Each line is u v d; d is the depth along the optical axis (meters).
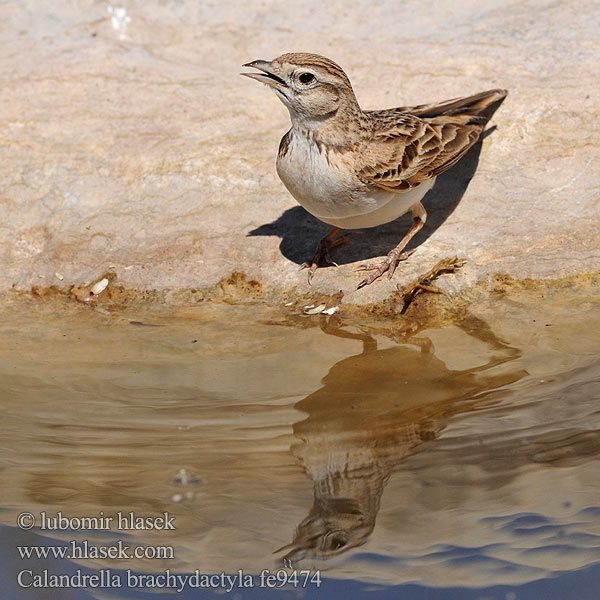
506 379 10.30
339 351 11.23
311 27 17.14
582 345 10.81
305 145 11.76
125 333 11.98
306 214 13.61
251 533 8.38
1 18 17.80
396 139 12.04
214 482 9.01
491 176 13.75
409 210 13.45
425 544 8.12
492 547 8.01
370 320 11.85
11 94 15.97
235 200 13.89
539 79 15.07
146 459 9.34
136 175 14.38
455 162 12.69
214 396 10.45
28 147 14.92
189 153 14.56
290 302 12.39
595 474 8.68
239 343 11.59
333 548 8.16
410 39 16.53
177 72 16.38
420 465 9.02
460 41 16.27
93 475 9.20
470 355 10.85
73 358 11.42
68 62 16.69
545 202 13.20
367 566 7.95
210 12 17.72
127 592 7.97
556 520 8.23
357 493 8.72
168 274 12.95
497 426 9.49
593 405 9.68
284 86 11.56
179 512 8.65
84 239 13.55
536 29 16.25
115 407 10.32
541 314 11.50
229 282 12.80
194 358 11.31
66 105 15.72
